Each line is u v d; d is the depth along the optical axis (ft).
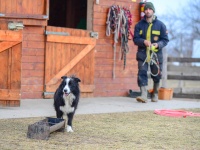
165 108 33.73
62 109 23.30
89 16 39.14
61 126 22.75
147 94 39.73
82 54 37.91
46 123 21.93
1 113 27.89
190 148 20.47
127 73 41.29
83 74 38.19
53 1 49.96
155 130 24.44
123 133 23.29
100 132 23.31
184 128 25.38
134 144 20.80
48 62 36.14
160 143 21.25
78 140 21.21
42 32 35.78
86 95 38.58
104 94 39.91
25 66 35.12
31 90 35.58
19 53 30.48
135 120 27.48
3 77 30.40
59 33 36.47
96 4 39.11
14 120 25.52
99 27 39.45
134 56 41.68
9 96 30.60
